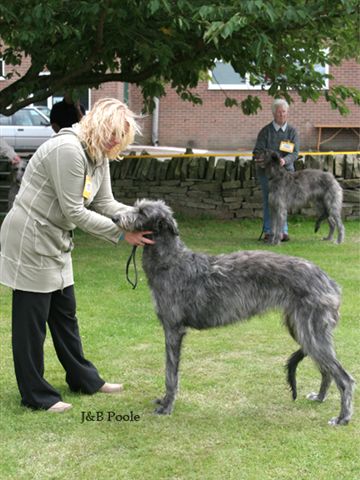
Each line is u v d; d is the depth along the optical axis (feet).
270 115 84.53
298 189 35.78
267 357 18.43
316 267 14.38
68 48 31.53
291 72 34.63
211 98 84.89
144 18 29.99
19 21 27.35
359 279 27.20
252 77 39.50
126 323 21.30
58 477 11.96
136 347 19.20
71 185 13.65
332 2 28.02
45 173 13.85
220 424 14.17
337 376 14.02
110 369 17.48
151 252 14.44
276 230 35.29
